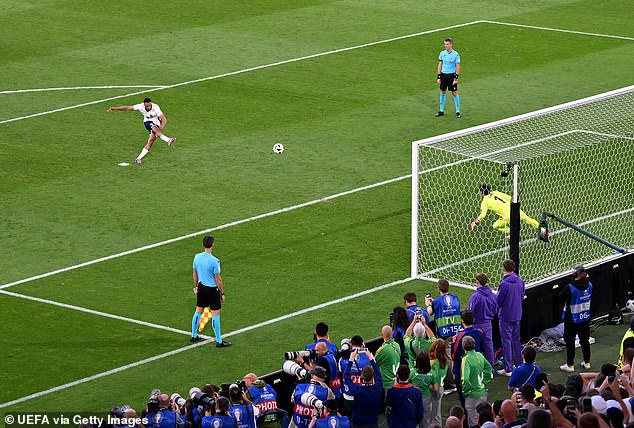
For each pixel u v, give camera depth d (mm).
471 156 98438
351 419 67312
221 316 84125
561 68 143125
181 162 113875
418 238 96375
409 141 118625
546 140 103938
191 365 77188
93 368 76875
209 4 173375
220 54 149250
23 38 157375
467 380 68125
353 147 117312
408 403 64188
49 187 108000
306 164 113062
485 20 164375
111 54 150000
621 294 86125
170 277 90375
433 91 134500
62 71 143500
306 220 100688
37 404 72125
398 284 89125
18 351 79188
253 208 103062
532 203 102938
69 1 175750
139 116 127625
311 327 82125
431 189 106875
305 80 138875
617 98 116562
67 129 123562
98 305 85875
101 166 113188
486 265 92812
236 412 62188
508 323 76938
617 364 73438
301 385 64812
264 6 172125
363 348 67125
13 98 133625
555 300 82500
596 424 49594
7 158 115250
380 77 139875
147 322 83375
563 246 95688
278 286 88688
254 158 114688
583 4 173125
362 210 102812
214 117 126562
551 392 61000
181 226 99375
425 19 164875
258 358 77938
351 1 174250
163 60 147125
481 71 142375
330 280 89750
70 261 93125
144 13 168875
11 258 93750
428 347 70312
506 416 57438
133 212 102312
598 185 106062
